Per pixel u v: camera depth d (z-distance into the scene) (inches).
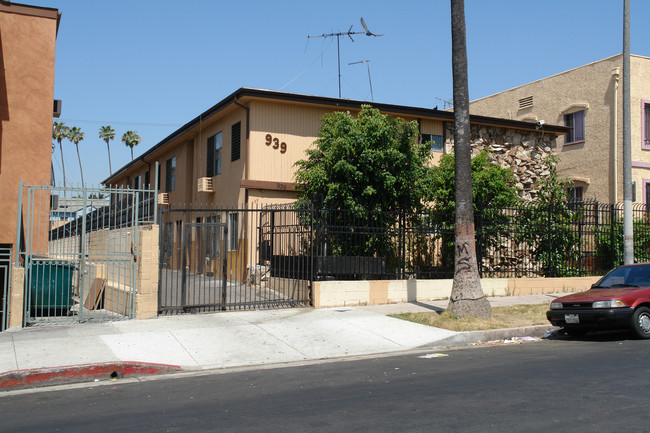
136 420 224.1
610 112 930.1
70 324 427.8
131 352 350.9
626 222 580.1
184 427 211.5
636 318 400.5
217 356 358.6
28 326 420.5
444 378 285.0
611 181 920.9
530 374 286.7
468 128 477.7
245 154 727.7
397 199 625.9
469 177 477.7
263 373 317.7
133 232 463.5
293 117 748.0
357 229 562.3
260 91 706.8
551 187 776.3
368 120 614.9
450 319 458.6
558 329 452.8
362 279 563.5
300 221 553.0
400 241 576.1
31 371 299.6
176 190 1034.7
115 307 505.4
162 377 316.5
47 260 458.3
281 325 436.1
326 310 500.4
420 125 835.4
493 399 237.0
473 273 474.9
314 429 202.7
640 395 236.8
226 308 509.7
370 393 257.3
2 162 518.0
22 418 233.5
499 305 548.1
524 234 673.0
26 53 534.3
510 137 885.8
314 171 617.3
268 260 637.3
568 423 200.5
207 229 604.4
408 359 350.3
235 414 228.1
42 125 535.8
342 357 366.3
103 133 2596.0
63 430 213.2
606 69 940.0
